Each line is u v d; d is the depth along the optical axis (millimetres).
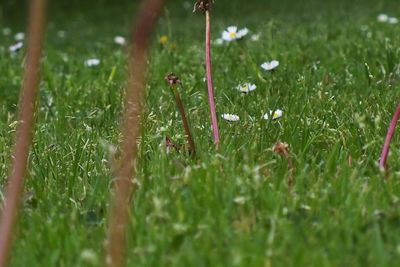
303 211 2986
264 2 15227
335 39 7852
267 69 5723
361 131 4023
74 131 4531
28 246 2773
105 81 6355
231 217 2957
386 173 3350
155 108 5062
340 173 3340
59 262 2693
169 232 2807
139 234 2775
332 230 2750
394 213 2844
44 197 3312
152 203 3080
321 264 2471
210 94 3799
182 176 3291
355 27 8656
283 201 3047
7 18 16438
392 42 6887
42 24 2139
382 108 4441
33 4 2123
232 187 3088
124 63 7062
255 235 2750
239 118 4457
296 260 2488
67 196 3404
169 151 3736
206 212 2990
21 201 3260
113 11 16906
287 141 3930
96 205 3277
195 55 7066
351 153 3639
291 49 7098
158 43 8164
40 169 3773
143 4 2086
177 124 4434
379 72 5816
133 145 2309
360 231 2775
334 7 13461
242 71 6164
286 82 5684
